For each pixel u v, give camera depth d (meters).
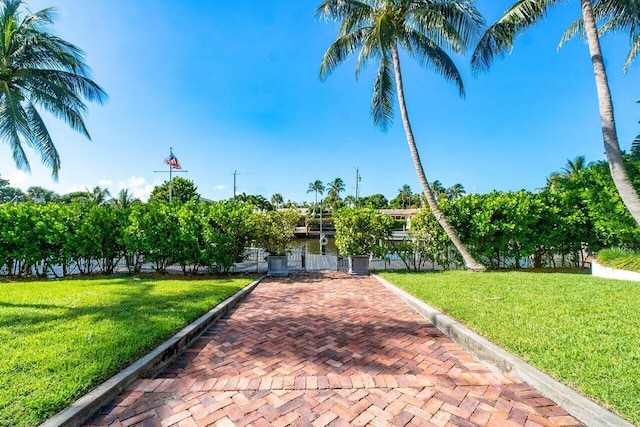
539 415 2.23
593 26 7.00
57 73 11.60
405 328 4.41
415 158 9.77
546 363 2.78
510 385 2.68
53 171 11.98
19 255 8.58
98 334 3.58
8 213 8.67
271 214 10.09
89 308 4.81
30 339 3.39
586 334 3.39
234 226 9.27
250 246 10.05
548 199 9.65
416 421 2.17
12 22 10.52
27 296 5.69
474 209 9.81
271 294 6.88
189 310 4.73
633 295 5.07
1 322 4.05
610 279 6.82
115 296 5.72
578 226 9.30
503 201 9.51
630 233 8.14
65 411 2.13
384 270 10.17
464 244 9.94
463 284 6.62
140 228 9.01
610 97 6.76
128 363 2.92
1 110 10.46
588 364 2.71
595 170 9.05
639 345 3.06
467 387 2.65
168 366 3.21
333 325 4.56
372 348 3.65
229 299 5.80
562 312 4.24
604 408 2.14
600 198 8.66
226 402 2.42
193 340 3.93
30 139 10.87
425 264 11.19
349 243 10.25
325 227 47.94
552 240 9.48
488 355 3.16
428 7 9.06
